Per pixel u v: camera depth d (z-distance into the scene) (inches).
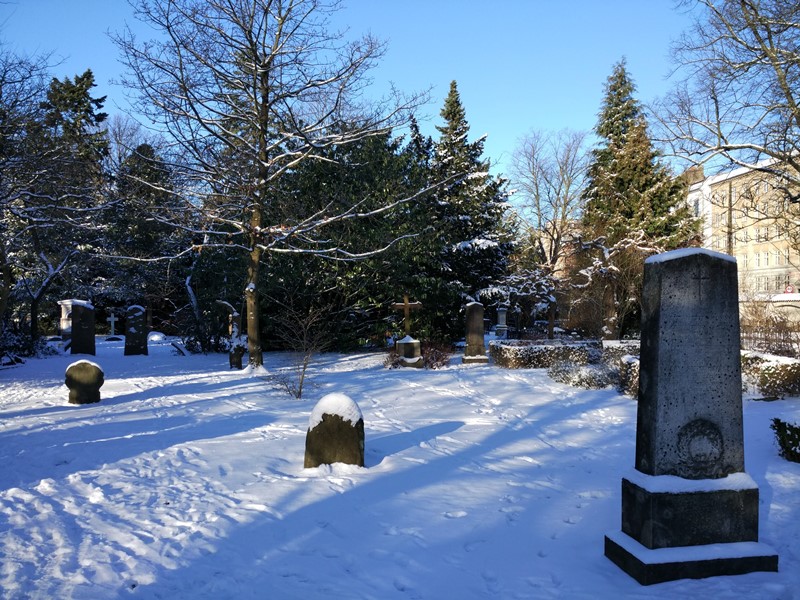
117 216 1266.0
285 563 199.0
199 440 372.5
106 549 208.4
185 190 765.3
